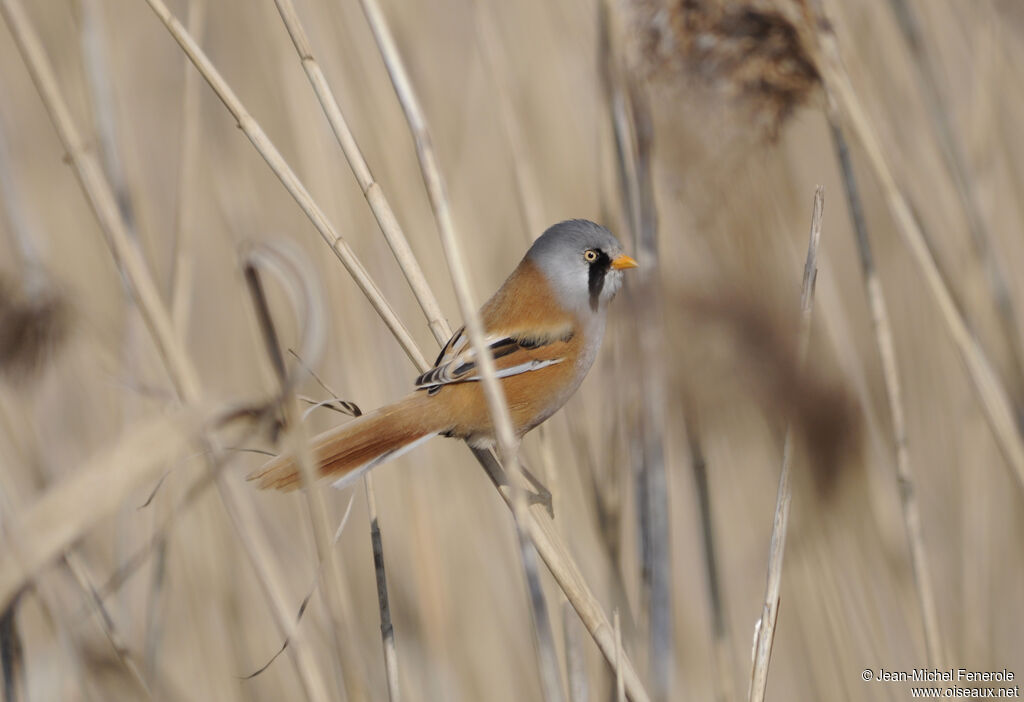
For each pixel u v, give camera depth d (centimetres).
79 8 721
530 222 676
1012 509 805
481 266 822
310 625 727
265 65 878
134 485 321
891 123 823
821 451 475
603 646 481
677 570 848
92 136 770
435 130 846
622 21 584
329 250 773
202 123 896
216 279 917
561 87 859
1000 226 859
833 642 626
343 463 541
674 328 464
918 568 594
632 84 619
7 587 296
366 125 804
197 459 668
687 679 780
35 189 898
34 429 694
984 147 774
